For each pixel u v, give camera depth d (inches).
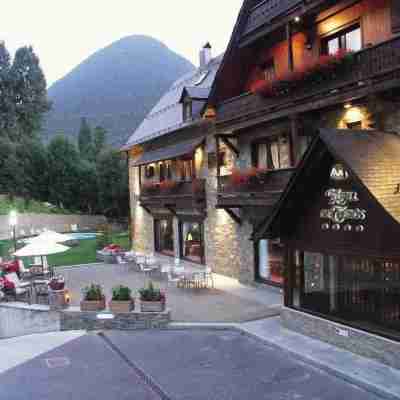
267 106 607.8
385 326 385.7
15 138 2439.7
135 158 1191.6
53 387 378.6
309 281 470.9
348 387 350.9
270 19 611.2
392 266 377.4
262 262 706.2
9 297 649.6
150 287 544.1
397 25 470.3
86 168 2084.2
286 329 486.3
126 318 533.6
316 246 444.1
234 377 380.8
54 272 880.3
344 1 538.9
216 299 634.8
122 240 1529.3
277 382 366.9
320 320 442.9
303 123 570.3
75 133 4928.6
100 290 565.3
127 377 393.7
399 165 395.5
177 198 896.3
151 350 456.4
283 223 473.1
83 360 439.8
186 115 878.4
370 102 484.4
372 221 380.5
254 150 706.2
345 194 404.2
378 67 451.2
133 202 1212.5
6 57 2652.6
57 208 2028.8
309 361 398.3
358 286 411.5
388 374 358.3
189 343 472.4
